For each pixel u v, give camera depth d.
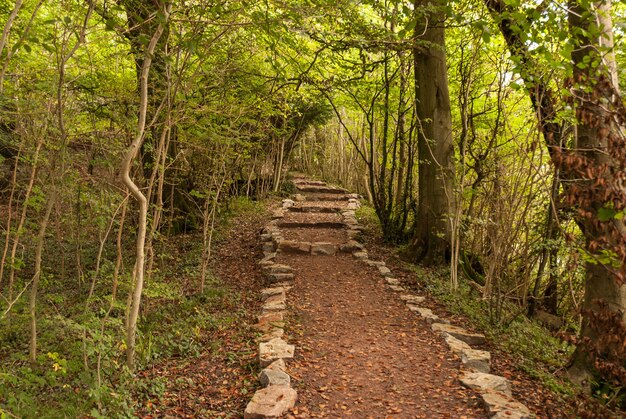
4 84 5.64
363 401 4.54
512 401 4.36
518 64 4.64
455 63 10.82
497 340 6.29
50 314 6.30
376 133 15.04
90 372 4.47
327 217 14.88
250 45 7.66
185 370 5.18
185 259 9.96
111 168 6.59
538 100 4.98
